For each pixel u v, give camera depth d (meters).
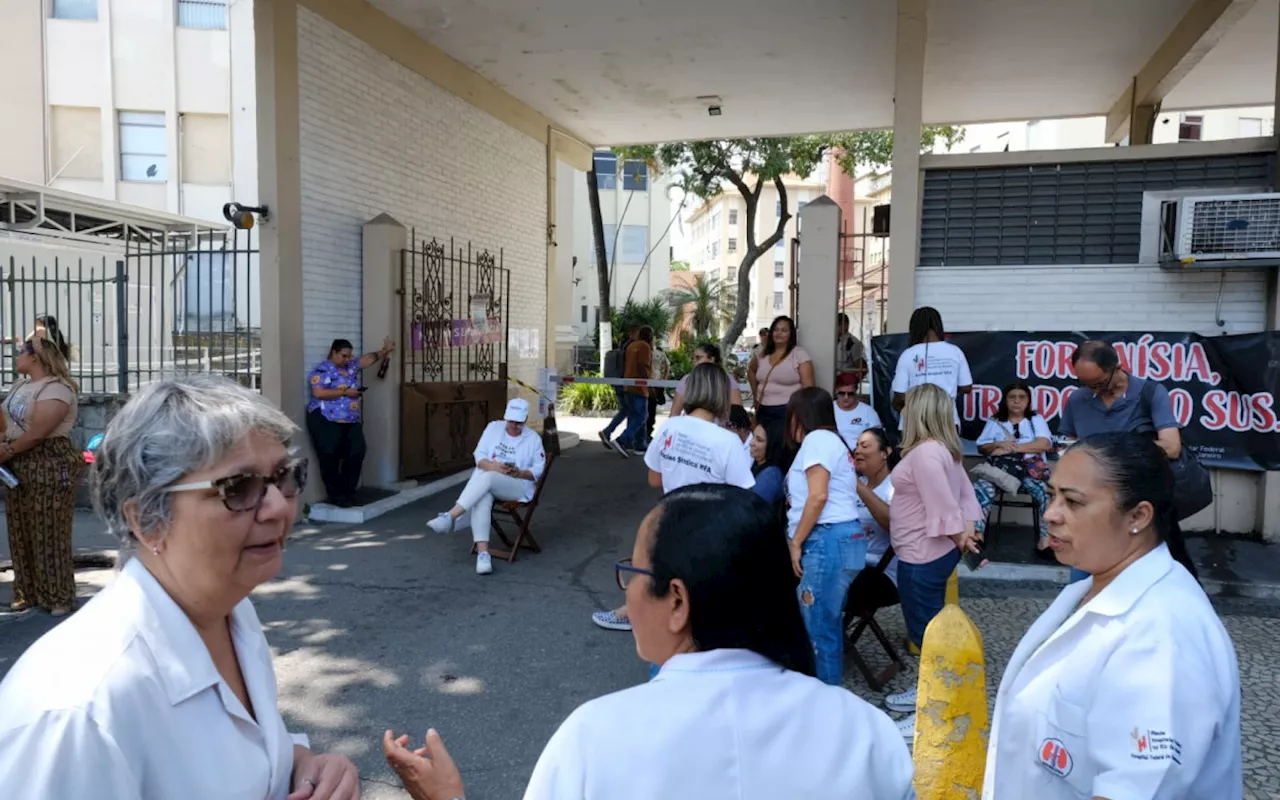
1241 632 4.81
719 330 32.00
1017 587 5.65
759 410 7.23
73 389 5.01
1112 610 1.62
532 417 12.06
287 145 7.23
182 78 20.84
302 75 7.42
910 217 6.93
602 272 19.77
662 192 29.97
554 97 11.41
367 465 8.38
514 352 11.54
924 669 2.77
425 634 4.78
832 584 3.69
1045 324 6.79
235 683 1.40
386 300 8.28
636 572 1.32
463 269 10.20
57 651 1.16
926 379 5.86
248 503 1.28
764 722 1.17
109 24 20.59
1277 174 6.20
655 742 1.14
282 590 5.53
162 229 13.16
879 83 10.80
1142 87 10.02
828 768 1.17
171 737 1.18
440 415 9.09
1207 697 1.48
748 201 19.16
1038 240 6.80
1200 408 6.38
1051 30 8.80
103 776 1.08
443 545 6.63
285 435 1.39
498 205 11.06
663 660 1.32
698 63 10.02
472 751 3.49
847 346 9.43
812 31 8.98
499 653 4.51
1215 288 6.43
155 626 1.22
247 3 20.72
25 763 1.05
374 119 8.47
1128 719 1.52
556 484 9.30
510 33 9.11
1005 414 6.62
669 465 3.63
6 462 4.85
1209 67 10.24
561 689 4.08
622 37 9.16
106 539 6.76
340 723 3.71
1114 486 1.70
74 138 20.70
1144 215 6.51
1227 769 1.54
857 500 3.83
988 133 23.09
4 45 20.17
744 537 1.25
